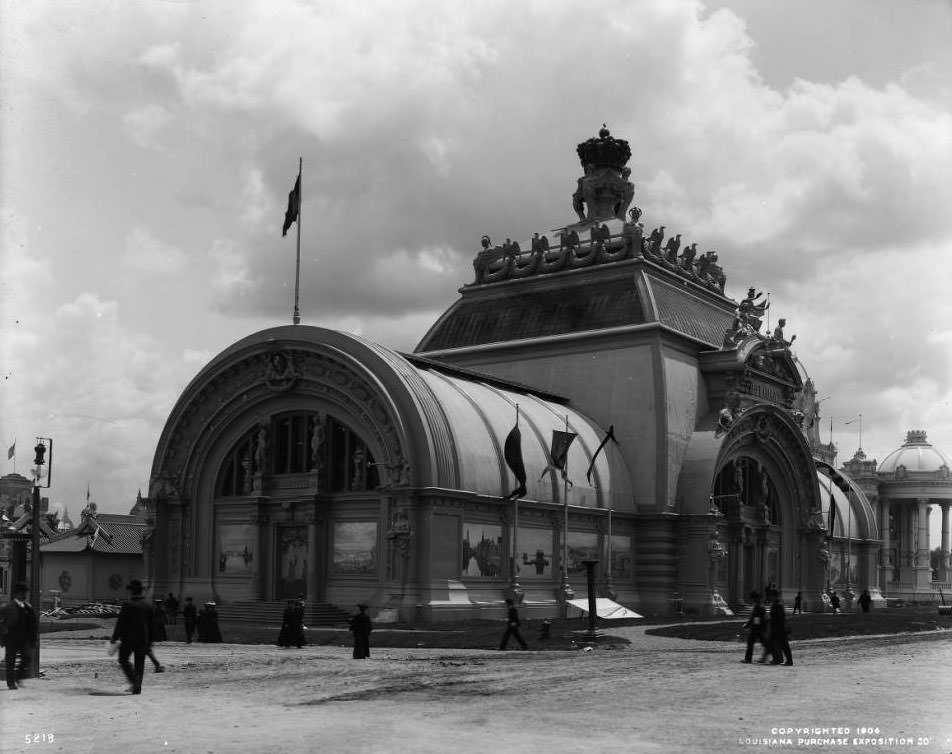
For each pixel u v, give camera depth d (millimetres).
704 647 46000
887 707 25438
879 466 148875
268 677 32781
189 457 71875
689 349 82250
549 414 75250
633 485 77750
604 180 93188
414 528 61000
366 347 64500
